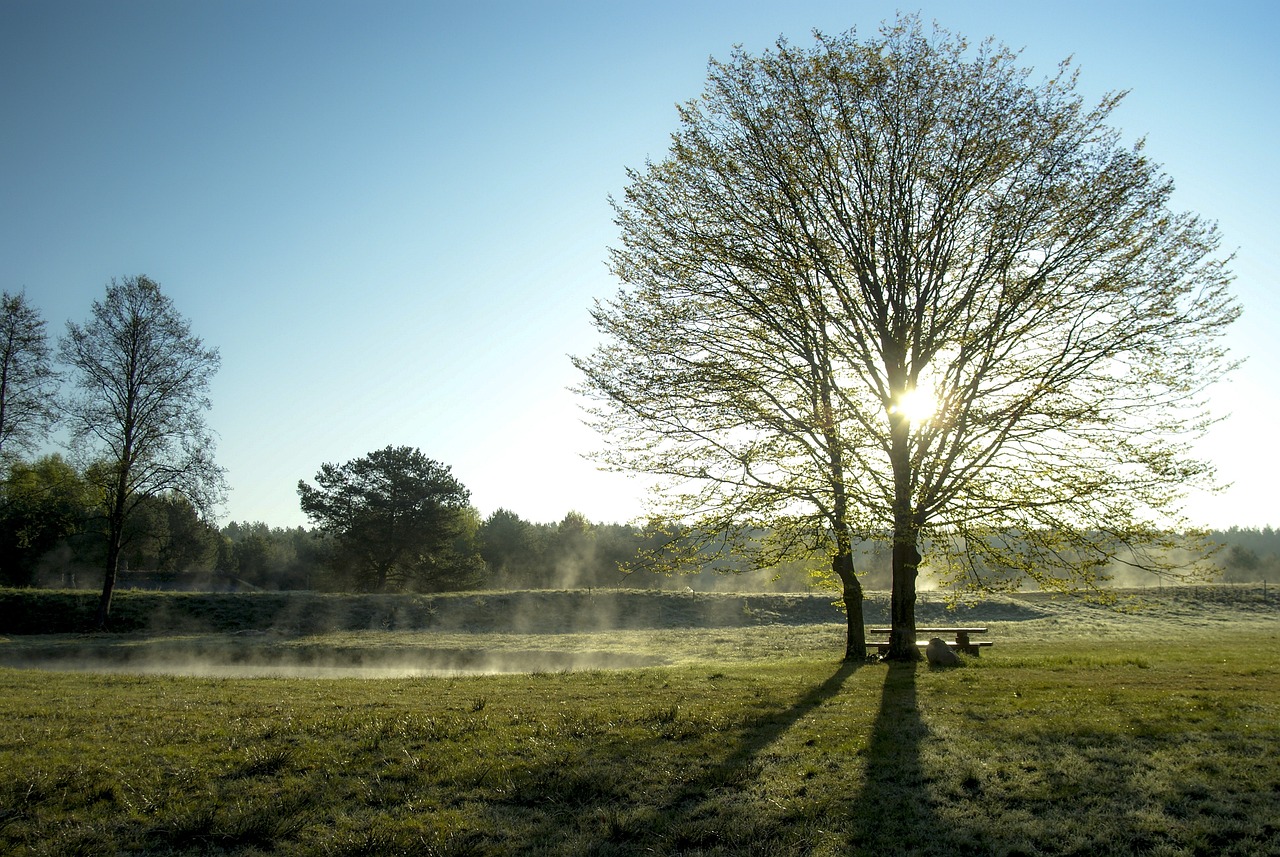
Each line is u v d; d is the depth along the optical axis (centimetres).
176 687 1681
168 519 5825
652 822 802
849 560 2128
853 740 1046
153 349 3806
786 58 1978
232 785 920
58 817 823
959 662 1902
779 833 771
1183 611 4550
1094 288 1756
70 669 2612
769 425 1870
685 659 2820
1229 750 955
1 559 5769
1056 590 1789
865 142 1872
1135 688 1391
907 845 740
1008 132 1864
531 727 1160
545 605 4491
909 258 1856
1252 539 13112
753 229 1922
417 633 3797
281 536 13388
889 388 1875
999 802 827
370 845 759
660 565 1980
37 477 4422
